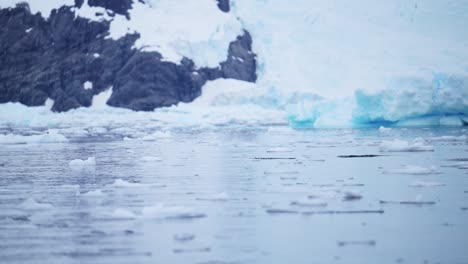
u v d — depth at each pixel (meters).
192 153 53.06
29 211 27.48
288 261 19.95
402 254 20.45
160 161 46.81
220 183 34.59
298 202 27.80
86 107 110.50
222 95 107.12
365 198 28.98
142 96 108.25
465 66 107.38
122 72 110.94
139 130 90.44
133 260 20.23
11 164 46.28
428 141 59.34
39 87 114.25
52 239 22.78
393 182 33.66
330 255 20.45
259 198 29.64
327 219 24.95
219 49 114.62
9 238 23.02
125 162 46.56
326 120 83.00
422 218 24.89
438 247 21.11
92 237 22.84
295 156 48.34
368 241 21.88
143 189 33.06
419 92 79.88
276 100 105.62
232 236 22.73
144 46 112.00
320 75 110.62
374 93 79.31
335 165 41.81
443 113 81.81
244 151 53.91
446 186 32.09
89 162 45.09
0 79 115.31
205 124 94.44
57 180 37.22
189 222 24.84
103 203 29.12
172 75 109.62
